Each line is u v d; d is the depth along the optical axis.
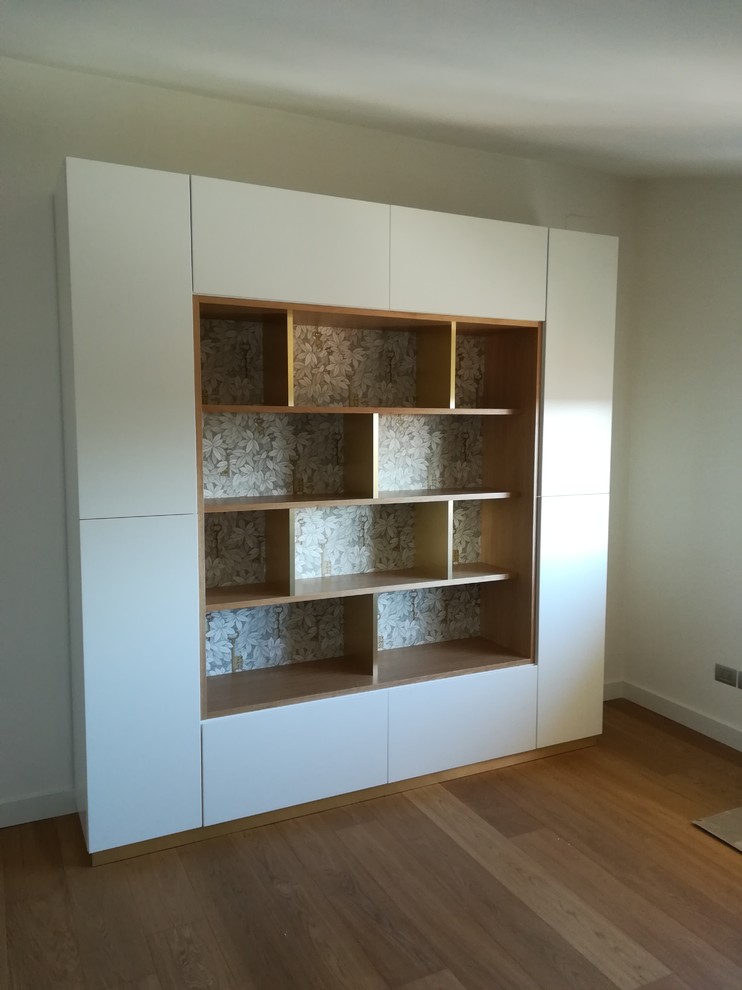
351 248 2.77
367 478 3.06
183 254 2.51
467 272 3.01
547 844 2.72
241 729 2.74
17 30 2.34
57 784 2.91
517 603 3.42
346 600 3.34
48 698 2.86
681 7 1.87
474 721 3.21
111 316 2.42
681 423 3.77
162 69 2.65
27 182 2.68
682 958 2.16
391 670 3.18
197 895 2.42
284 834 2.79
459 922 2.30
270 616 3.21
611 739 3.65
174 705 2.62
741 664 3.53
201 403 2.74
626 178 3.88
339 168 3.19
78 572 2.56
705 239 3.59
